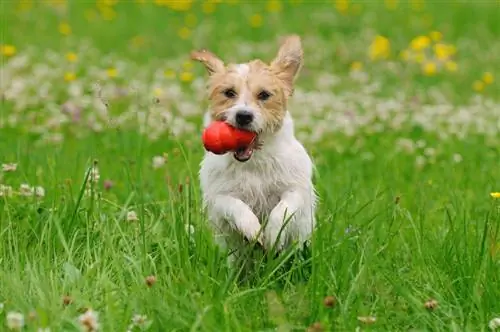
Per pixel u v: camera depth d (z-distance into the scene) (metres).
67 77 18.61
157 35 25.41
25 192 10.55
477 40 25.39
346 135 15.56
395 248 9.50
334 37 25.25
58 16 27.12
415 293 8.33
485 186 12.19
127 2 29.25
